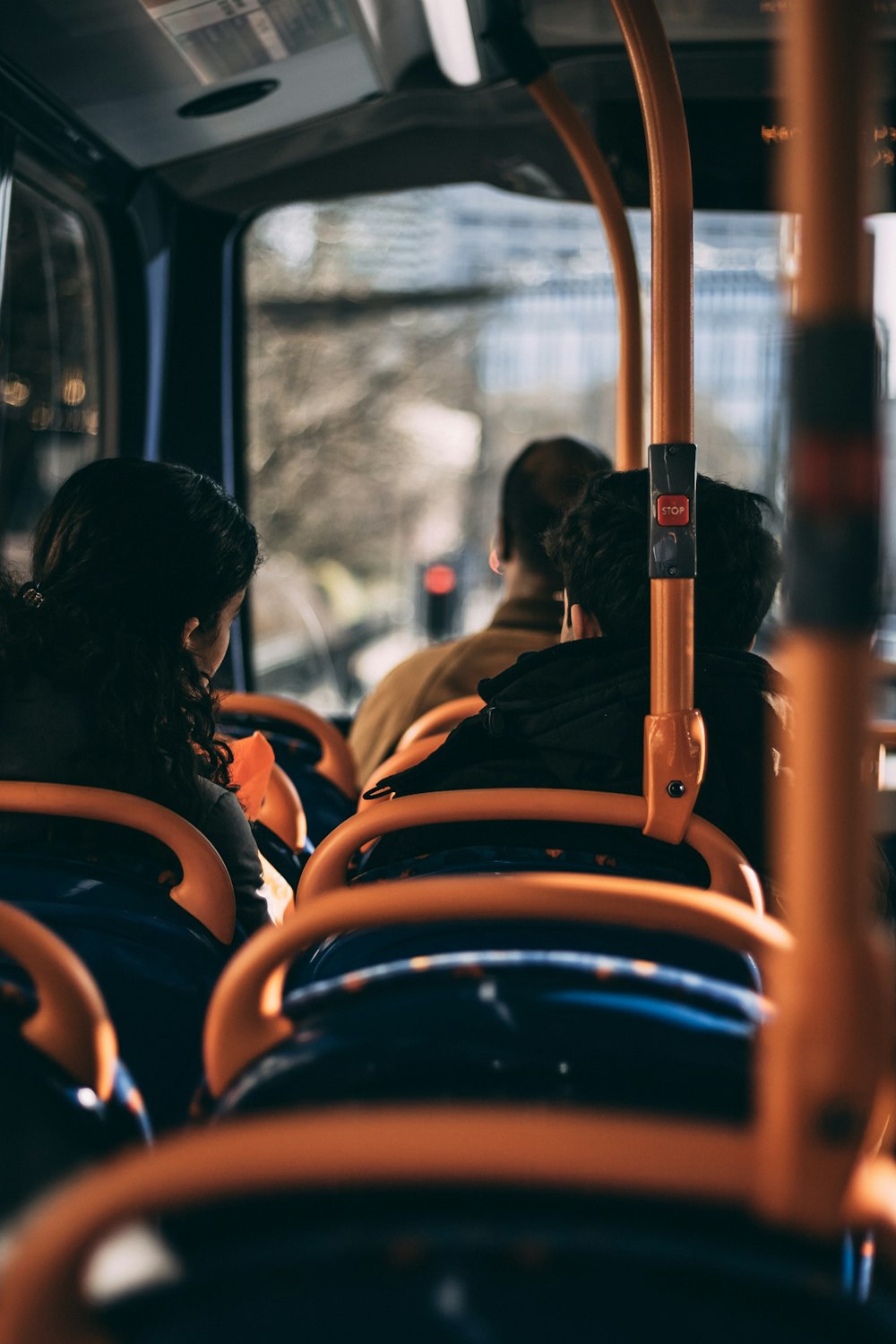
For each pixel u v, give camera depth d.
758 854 1.63
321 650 10.48
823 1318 0.77
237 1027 1.08
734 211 3.05
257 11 2.63
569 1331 0.74
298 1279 0.75
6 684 1.67
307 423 15.47
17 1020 1.12
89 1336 0.72
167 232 3.47
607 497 1.80
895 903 1.80
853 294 0.71
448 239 15.13
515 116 3.24
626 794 1.52
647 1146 0.72
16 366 3.42
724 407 12.30
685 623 1.53
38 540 1.83
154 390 3.53
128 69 2.76
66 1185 1.04
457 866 1.47
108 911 1.43
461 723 1.68
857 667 0.70
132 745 1.68
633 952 1.24
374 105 3.22
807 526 0.70
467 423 16.03
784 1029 0.71
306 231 14.71
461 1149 0.72
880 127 2.97
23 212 3.12
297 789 2.85
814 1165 0.70
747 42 2.93
